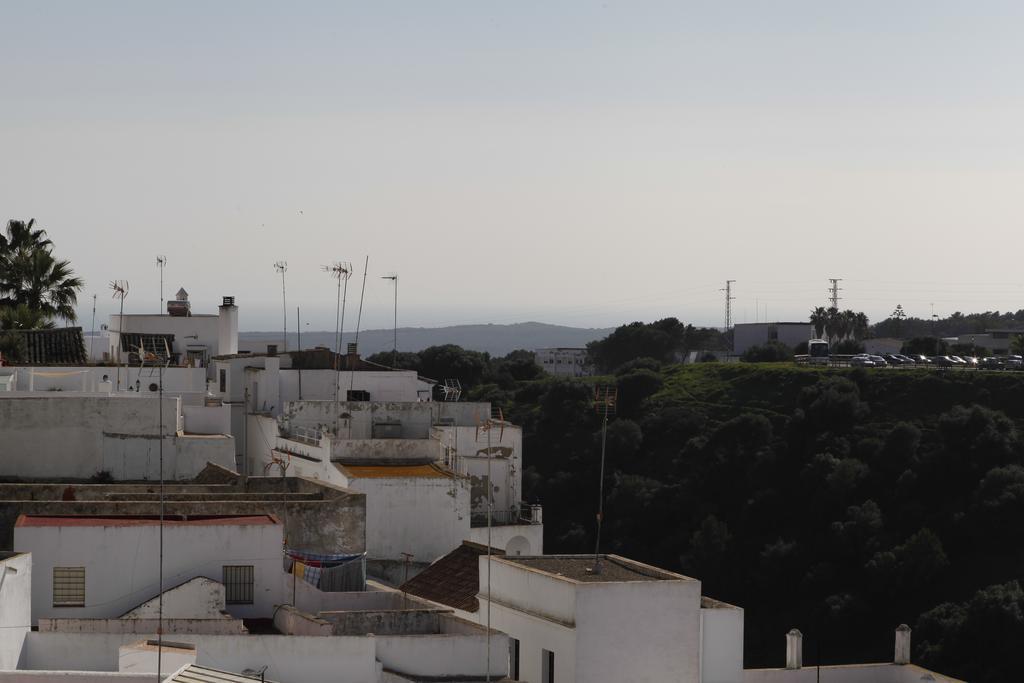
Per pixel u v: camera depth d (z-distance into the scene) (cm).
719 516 15800
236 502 6225
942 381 17775
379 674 4797
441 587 6475
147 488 6838
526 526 9406
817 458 15662
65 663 4853
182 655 4494
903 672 6150
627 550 15525
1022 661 11225
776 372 18912
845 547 14275
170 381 10238
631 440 17200
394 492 7662
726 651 5525
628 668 5131
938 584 13425
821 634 13400
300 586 5712
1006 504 14175
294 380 10794
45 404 7900
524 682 4903
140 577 5550
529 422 18125
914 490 15125
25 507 5912
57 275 13175
